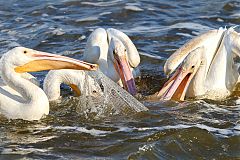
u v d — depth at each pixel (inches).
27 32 804.6
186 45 627.5
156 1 900.6
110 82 593.3
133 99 583.5
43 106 560.7
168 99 595.5
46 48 751.1
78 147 505.0
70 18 848.9
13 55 565.3
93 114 572.7
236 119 558.9
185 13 853.8
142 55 715.4
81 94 596.7
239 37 620.4
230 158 489.7
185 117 563.2
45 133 534.3
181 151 498.9
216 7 871.1
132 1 900.0
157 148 500.1
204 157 492.1
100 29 663.8
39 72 686.5
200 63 608.1
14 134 533.6
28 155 490.0
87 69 562.9
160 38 766.5
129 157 484.1
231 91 623.2
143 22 825.5
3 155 490.0
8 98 565.3
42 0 926.4
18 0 930.1
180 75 604.1
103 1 908.0
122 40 652.7
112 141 514.0
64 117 568.4
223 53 620.1
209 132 522.0
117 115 569.6
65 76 604.4
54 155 490.0
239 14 846.5
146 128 539.2
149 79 662.5
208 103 596.7
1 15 871.1
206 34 633.0
